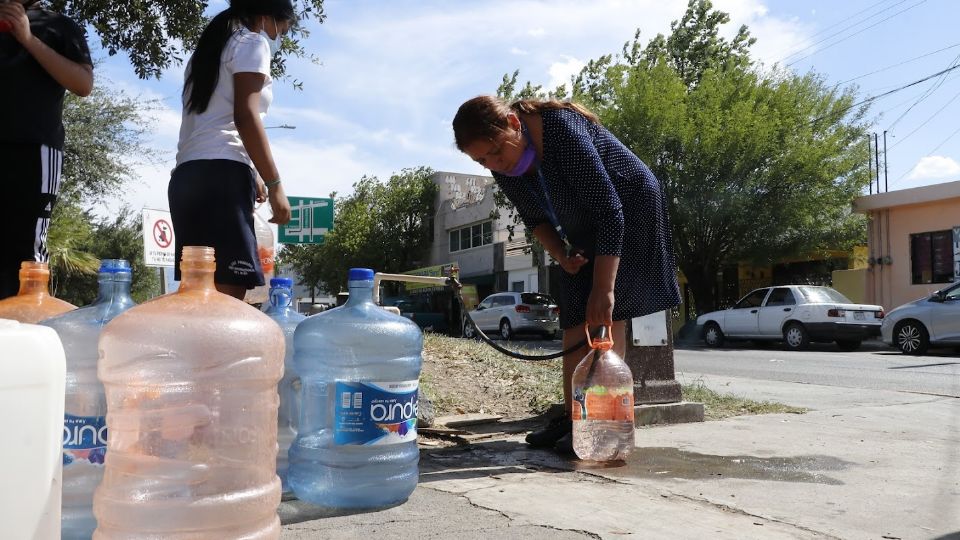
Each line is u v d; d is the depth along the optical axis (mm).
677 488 2838
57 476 1187
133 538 1794
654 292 3572
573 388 3414
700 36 23359
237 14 2930
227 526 1864
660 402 4453
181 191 2852
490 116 3135
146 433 1836
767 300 16312
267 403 2010
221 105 2883
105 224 31484
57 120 3080
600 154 3395
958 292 12641
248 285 2906
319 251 38938
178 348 1871
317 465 2529
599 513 2479
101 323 2150
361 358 2537
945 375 8867
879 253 19828
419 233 36344
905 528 2352
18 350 1108
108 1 7438
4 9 2717
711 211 19641
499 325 21500
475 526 2316
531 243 24188
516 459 3424
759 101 20516
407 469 2582
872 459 3400
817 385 7273
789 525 2371
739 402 5262
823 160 19641
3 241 2939
